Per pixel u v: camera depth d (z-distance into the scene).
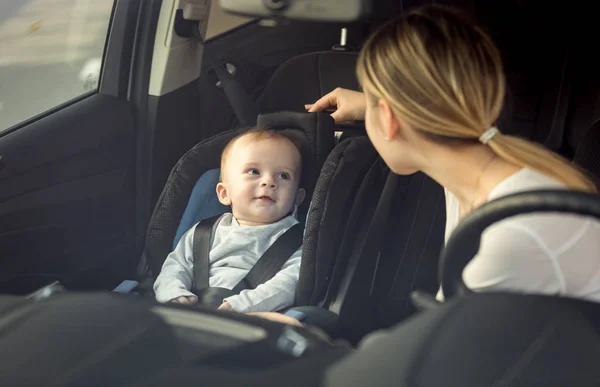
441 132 1.22
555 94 3.04
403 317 2.22
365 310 2.17
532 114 3.09
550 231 1.13
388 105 1.27
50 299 0.82
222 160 2.26
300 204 2.26
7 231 2.39
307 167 2.23
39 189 2.47
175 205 2.28
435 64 1.19
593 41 2.99
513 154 1.21
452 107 1.20
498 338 0.70
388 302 2.21
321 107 2.27
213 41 3.38
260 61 3.36
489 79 1.22
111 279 2.83
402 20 1.28
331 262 2.04
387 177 2.08
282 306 2.08
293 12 2.26
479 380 0.65
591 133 2.00
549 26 3.06
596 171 1.97
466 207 1.33
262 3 2.26
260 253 2.17
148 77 2.81
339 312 2.03
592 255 1.14
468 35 1.23
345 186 2.02
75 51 2.60
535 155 1.21
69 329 0.73
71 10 2.55
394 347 0.70
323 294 2.09
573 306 0.75
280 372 0.69
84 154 2.62
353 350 0.80
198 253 2.21
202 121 3.08
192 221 2.29
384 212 2.06
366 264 2.08
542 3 3.04
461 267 0.97
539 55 3.07
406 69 1.21
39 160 2.43
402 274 2.18
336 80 2.73
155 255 2.28
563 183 1.20
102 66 2.74
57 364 0.69
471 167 1.26
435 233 2.14
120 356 0.69
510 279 1.14
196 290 2.17
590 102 2.97
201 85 3.05
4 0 2.33
